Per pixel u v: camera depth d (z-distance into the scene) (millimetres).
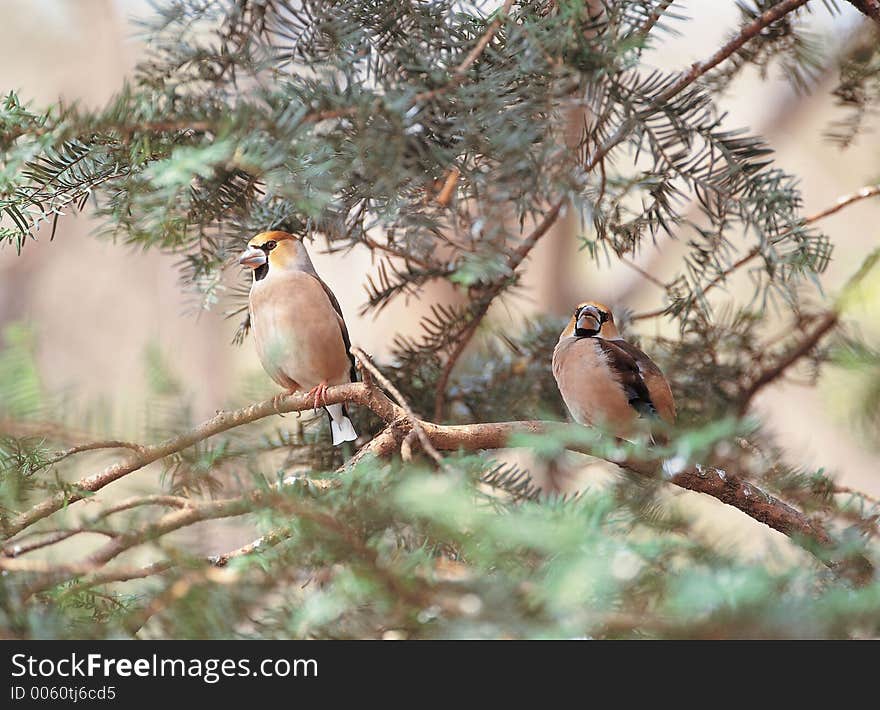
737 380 8156
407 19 5113
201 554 3674
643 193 5621
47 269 19734
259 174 4410
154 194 4602
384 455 5637
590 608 2955
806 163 17297
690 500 6113
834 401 8711
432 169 4711
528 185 4473
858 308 7977
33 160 5023
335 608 3168
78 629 3330
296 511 3408
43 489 4465
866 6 6133
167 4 5270
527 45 4629
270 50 5328
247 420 5766
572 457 7977
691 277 6176
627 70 4859
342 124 4645
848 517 5496
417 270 7277
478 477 3664
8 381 4133
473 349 9125
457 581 3113
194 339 19453
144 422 4496
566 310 16438
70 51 19719
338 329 7824
